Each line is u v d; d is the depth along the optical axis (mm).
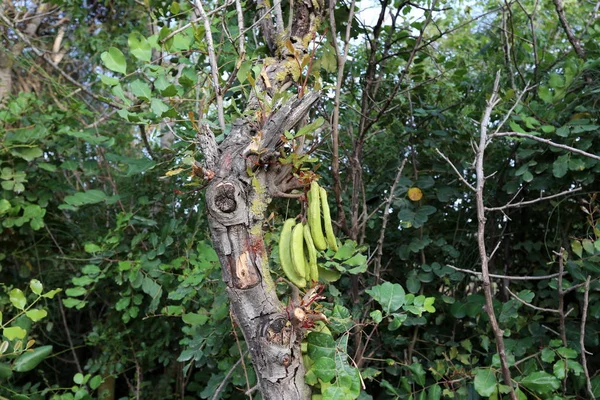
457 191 2941
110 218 3730
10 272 3873
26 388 3232
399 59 3559
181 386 3549
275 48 2156
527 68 3379
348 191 3076
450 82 3350
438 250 3029
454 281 2961
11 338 2295
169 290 2992
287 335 1600
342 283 2857
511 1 3023
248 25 2916
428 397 2387
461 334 2883
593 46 2879
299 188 1858
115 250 3168
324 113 2619
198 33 2094
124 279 3010
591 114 2674
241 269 1587
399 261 3092
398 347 2912
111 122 4023
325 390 1624
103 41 4426
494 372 2219
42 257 3635
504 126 2875
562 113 2680
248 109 1797
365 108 2801
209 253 2502
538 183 2697
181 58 2420
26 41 3932
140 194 3533
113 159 2951
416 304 2004
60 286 3703
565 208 2830
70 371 4059
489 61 3369
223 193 1570
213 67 1843
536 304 2846
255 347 1604
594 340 2539
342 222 2514
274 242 2215
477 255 3035
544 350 2295
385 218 2672
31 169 3420
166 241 2930
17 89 4684
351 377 1688
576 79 2633
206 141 1667
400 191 2850
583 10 3871
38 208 3234
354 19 2861
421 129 3107
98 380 2930
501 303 2725
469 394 2479
